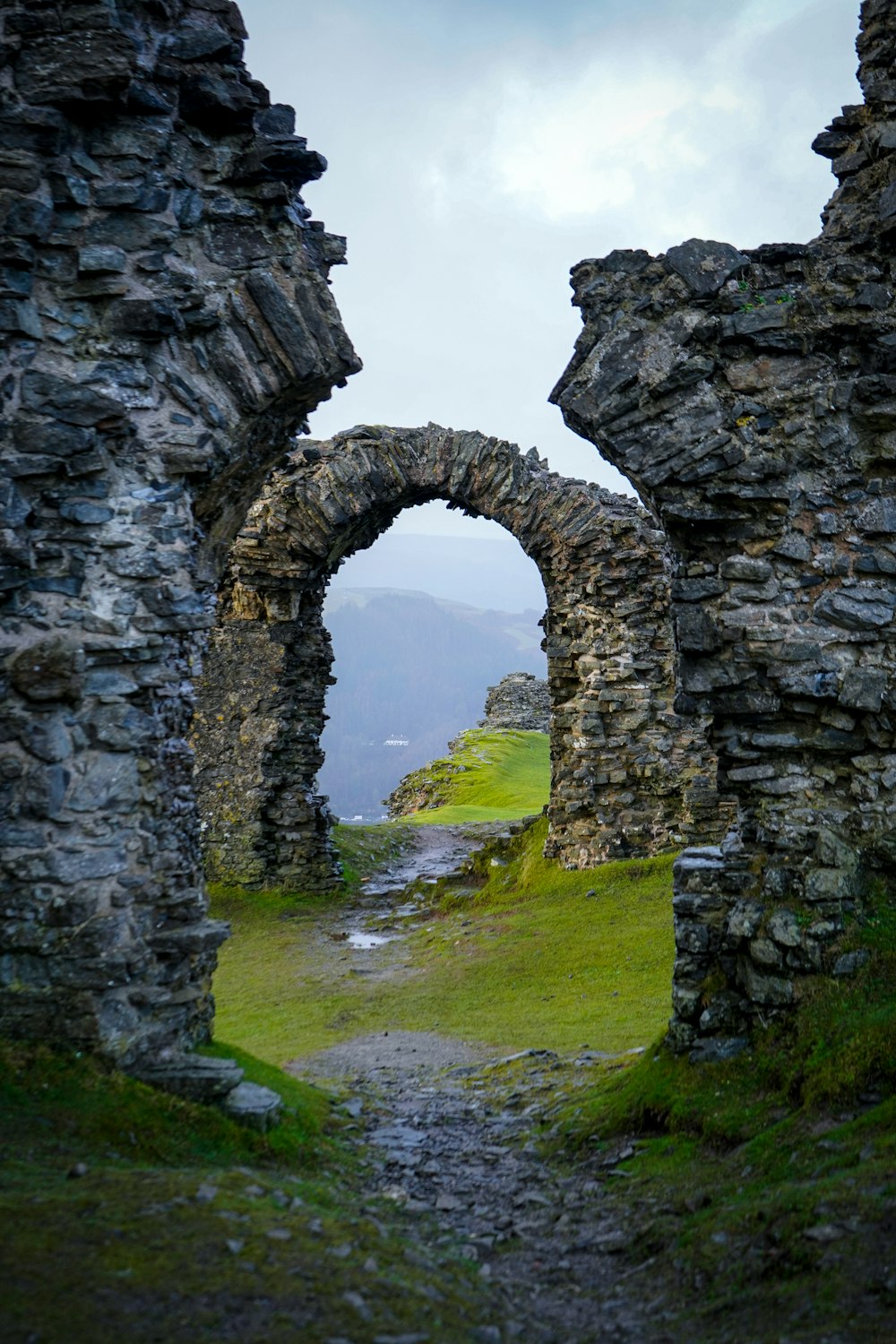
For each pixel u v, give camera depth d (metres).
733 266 8.56
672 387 8.55
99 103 7.58
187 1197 4.96
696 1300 4.76
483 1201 6.60
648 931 14.30
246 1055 8.32
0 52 7.50
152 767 7.54
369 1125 8.13
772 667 8.23
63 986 6.86
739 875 8.11
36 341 7.52
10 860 6.95
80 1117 6.14
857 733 8.09
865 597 8.18
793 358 8.47
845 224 8.59
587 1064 9.46
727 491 8.37
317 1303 4.10
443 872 21.55
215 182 8.23
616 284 8.79
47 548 7.36
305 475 20.03
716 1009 7.70
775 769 8.20
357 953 16.36
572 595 19.70
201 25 8.22
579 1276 5.40
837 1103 6.27
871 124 8.61
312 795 21.08
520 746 40.28
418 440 20.09
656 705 18.81
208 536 8.98
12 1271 3.91
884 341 8.30
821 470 8.36
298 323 8.19
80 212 7.73
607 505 19.84
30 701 7.14
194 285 7.95
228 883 20.47
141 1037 7.11
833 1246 4.55
